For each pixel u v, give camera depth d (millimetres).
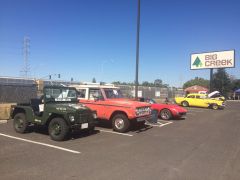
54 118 9164
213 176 5902
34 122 9758
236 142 9594
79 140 9289
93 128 10531
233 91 78750
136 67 15945
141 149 8172
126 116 10961
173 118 16938
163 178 5711
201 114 21031
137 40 15844
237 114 21547
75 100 10570
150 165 6574
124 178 5664
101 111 11516
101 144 8734
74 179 5559
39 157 7070
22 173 5855
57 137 9023
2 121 12664
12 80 32750
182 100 30859
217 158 7355
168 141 9492
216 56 41156
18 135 9828
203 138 10258
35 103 9992
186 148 8461
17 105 10477
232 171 6258
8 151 7617
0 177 5609
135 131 11445
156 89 42156
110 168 6285
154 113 13781
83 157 7156
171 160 7055
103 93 11688
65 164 6520
